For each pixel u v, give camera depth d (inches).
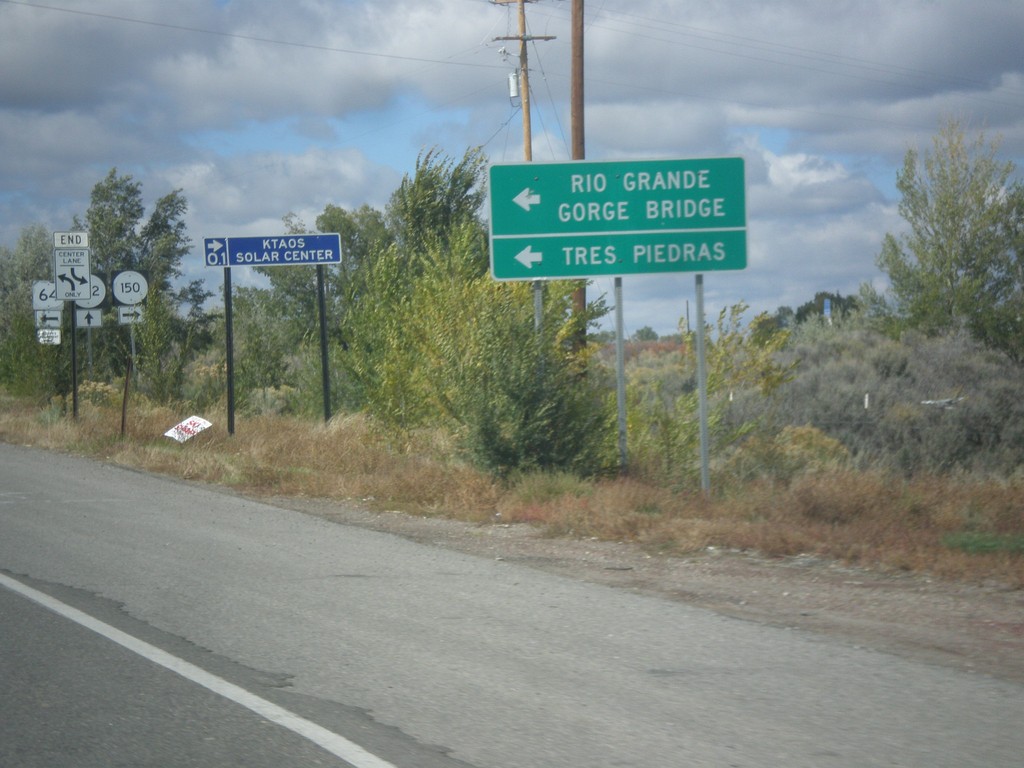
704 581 382.6
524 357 602.2
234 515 538.9
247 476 668.1
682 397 683.4
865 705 241.6
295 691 251.4
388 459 720.3
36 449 878.4
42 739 219.9
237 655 281.7
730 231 588.1
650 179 591.2
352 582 375.9
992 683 259.0
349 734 222.2
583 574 395.2
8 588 362.3
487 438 596.7
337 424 867.4
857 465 764.0
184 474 703.1
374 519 534.3
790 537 434.0
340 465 714.8
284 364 1423.5
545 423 592.4
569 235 594.6
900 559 399.5
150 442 865.5
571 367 637.9
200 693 249.8
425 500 577.0
